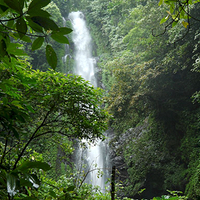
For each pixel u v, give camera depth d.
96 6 26.31
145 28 12.55
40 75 3.55
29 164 0.86
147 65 11.20
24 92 3.12
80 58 24.91
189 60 10.32
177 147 11.92
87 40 26.83
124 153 14.79
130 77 12.05
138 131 14.79
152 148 12.97
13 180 0.80
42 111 3.81
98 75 22.52
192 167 10.30
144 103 13.19
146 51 11.73
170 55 10.42
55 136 4.40
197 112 11.34
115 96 12.48
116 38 20.73
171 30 9.56
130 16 16.94
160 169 12.08
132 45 15.15
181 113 11.81
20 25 0.79
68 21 27.27
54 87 3.56
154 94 11.66
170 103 11.84
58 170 13.16
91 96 3.91
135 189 12.62
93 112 4.05
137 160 13.33
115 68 13.22
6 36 0.93
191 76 11.22
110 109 12.72
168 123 12.53
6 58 1.03
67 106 3.71
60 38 0.82
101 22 25.05
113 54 21.31
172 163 11.80
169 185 11.30
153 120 13.71
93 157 16.00
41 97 3.30
